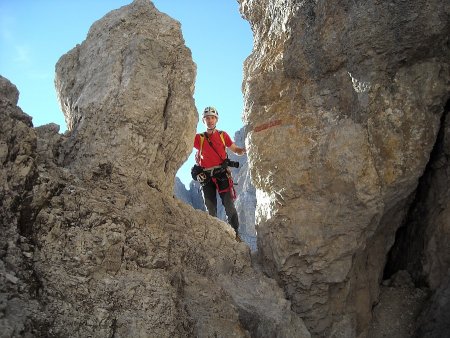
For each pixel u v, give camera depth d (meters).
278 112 5.73
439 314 5.11
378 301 5.80
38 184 3.66
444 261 5.58
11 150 3.50
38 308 3.12
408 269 6.09
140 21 5.27
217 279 4.81
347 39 5.19
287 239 5.32
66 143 4.66
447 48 5.07
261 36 6.50
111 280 3.70
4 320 2.78
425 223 5.89
